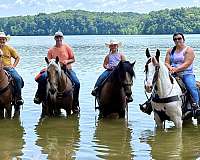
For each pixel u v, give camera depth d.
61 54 13.70
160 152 9.62
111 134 11.34
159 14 176.50
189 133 11.32
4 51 13.52
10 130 11.84
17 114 13.84
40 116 13.67
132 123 12.60
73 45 80.19
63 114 14.02
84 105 15.34
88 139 10.84
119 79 12.16
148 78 10.41
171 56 11.76
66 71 13.54
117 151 9.73
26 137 11.06
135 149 9.90
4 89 12.81
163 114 11.29
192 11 169.12
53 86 12.42
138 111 14.19
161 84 10.89
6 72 13.09
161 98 11.00
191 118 12.71
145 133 11.39
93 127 12.17
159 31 175.25
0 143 10.44
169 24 172.75
